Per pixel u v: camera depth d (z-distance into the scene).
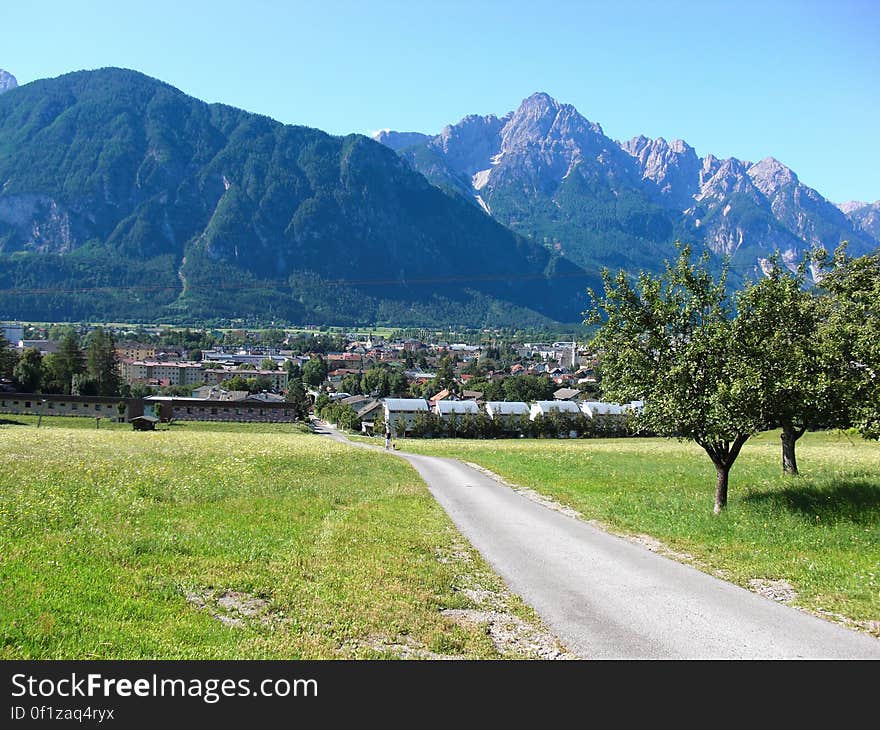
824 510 21.58
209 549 15.27
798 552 18.02
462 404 156.50
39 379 142.75
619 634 11.69
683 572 16.19
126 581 12.12
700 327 24.03
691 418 22.80
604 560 17.28
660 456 48.72
